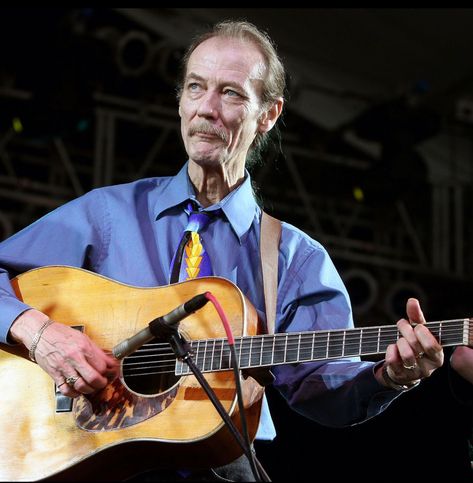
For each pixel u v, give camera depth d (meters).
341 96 9.55
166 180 4.13
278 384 3.89
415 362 3.30
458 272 10.02
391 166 9.39
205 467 3.54
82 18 8.02
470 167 10.23
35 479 3.51
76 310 3.79
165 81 8.37
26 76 8.08
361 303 9.69
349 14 8.72
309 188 9.84
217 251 3.92
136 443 3.46
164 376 3.73
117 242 3.97
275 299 3.86
